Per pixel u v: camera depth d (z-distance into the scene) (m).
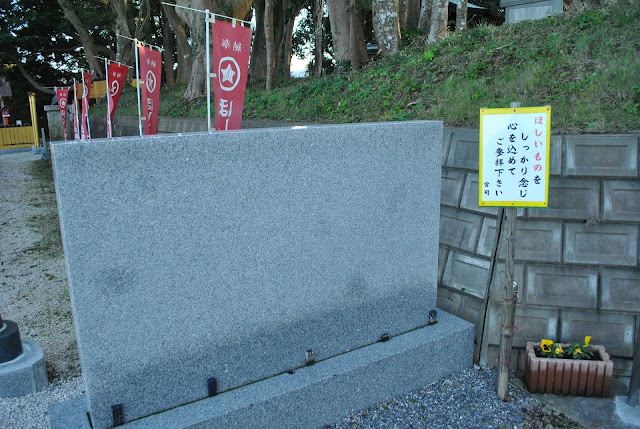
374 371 3.74
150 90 6.49
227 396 3.29
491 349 4.25
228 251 3.20
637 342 3.61
